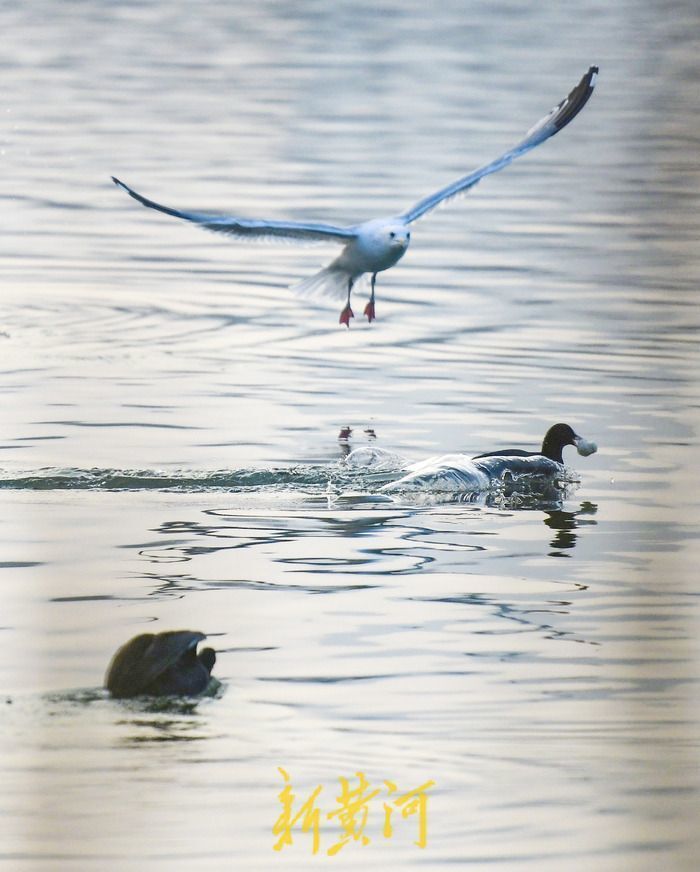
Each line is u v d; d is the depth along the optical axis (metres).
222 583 12.74
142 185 33.75
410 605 12.30
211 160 37.03
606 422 17.97
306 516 14.66
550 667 11.05
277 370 20.33
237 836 8.66
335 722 10.04
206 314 23.50
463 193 17.31
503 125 42.12
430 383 19.67
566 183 34.84
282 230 16.12
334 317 23.39
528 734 9.95
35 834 8.59
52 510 14.66
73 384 19.47
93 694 10.38
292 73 51.97
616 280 25.56
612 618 12.08
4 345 21.39
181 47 57.81
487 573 13.10
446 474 15.65
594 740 9.87
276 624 11.80
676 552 13.73
